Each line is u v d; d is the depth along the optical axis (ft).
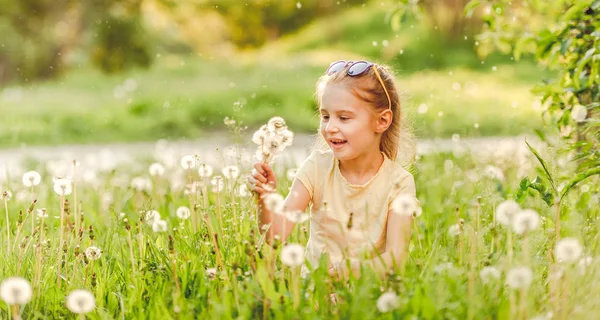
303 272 10.11
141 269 10.17
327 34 95.50
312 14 119.65
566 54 13.79
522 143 20.75
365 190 10.43
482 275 8.38
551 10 15.19
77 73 80.94
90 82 70.44
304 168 10.75
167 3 95.71
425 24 80.07
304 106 46.47
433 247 9.77
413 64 73.20
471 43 77.15
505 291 9.02
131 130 42.01
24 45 88.22
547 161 11.91
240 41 119.14
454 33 78.18
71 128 42.80
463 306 8.09
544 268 9.34
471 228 9.73
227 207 11.51
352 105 10.15
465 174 16.96
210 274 9.24
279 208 8.50
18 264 9.94
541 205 11.83
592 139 12.37
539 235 10.02
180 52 110.01
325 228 10.50
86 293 7.76
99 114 45.37
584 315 7.79
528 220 7.66
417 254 10.94
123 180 19.26
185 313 8.73
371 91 10.25
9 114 46.57
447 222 13.16
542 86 13.92
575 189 12.61
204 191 11.46
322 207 10.54
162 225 11.33
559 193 11.31
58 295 9.68
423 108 28.22
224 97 48.11
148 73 75.77
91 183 18.84
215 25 111.96
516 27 15.62
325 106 10.32
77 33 86.69
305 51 94.07
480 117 37.52
